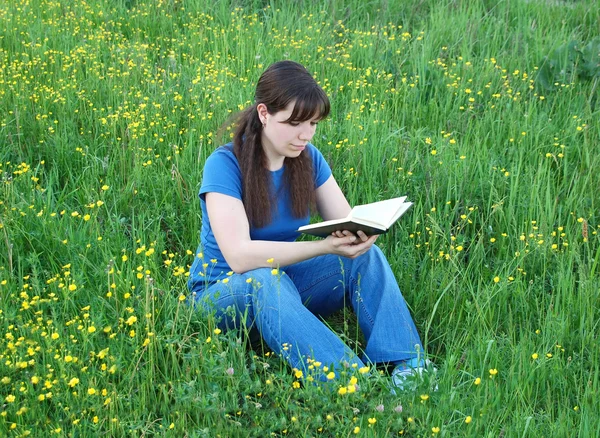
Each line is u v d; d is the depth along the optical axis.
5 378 2.75
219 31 6.95
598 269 3.84
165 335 3.21
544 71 5.88
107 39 6.79
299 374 2.84
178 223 4.27
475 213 4.26
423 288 3.76
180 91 5.67
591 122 5.31
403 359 3.16
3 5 7.21
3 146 4.87
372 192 4.52
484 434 2.78
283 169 3.38
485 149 4.84
